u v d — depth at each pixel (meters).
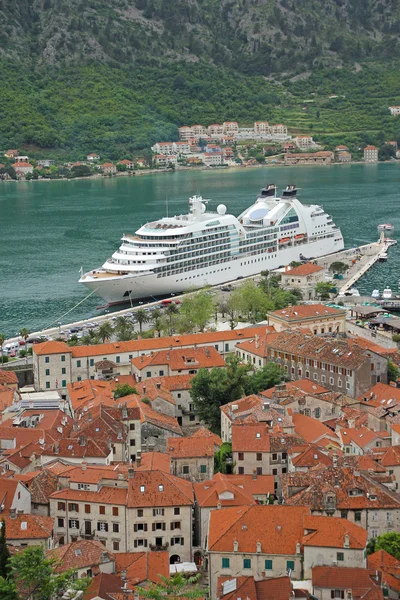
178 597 193.88
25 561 198.25
